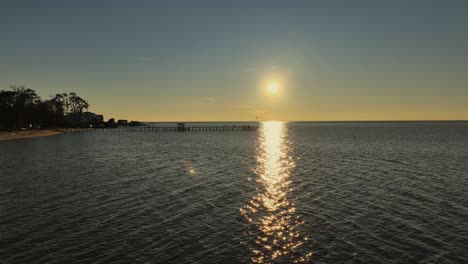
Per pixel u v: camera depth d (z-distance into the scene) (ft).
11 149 224.53
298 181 109.09
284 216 70.59
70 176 117.70
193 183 105.81
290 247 54.65
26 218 68.95
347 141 311.06
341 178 113.91
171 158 176.14
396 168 136.67
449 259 50.19
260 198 86.17
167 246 55.01
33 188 97.09
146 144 279.90
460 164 147.84
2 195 88.38
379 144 270.05
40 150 218.18
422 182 106.01
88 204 79.61
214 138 376.89
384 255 51.60
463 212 72.79
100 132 541.34
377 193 90.94
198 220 68.08
